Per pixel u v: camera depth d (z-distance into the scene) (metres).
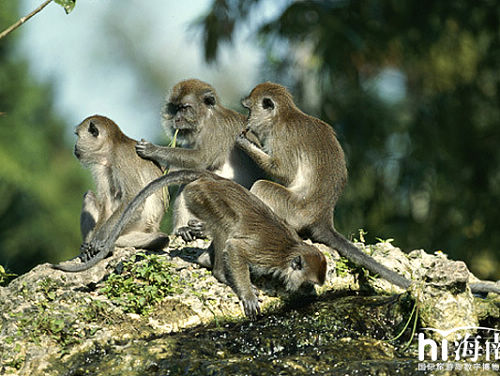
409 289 10.93
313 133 13.46
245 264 10.99
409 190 25.12
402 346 10.41
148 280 11.31
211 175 11.62
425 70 26.70
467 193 25.31
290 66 26.05
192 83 14.53
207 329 10.62
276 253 10.96
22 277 11.23
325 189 13.09
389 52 25.84
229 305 11.09
